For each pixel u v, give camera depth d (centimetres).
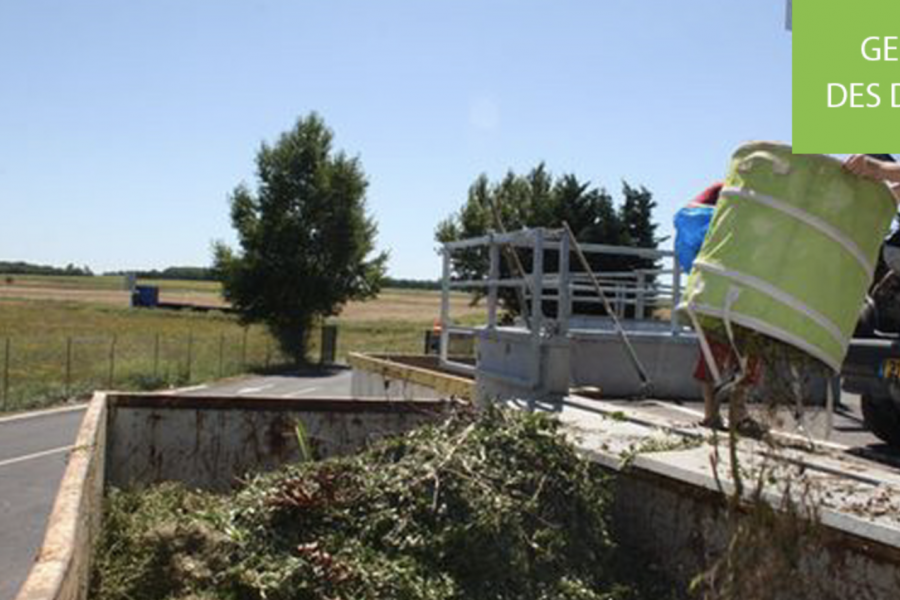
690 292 349
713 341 367
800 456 435
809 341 329
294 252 4472
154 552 457
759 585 358
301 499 471
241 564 436
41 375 3114
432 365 1248
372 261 4712
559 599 424
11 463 1502
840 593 345
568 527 463
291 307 4478
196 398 674
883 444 627
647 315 1631
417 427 658
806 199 335
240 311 4534
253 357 4428
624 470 469
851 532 337
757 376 368
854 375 578
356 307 10150
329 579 418
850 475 415
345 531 459
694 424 559
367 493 477
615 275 1056
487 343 792
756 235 336
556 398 673
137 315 7388
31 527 1055
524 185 3500
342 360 4741
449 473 471
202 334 5509
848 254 336
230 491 654
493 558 430
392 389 1016
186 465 670
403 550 437
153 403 668
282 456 682
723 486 400
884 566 330
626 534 478
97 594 439
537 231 700
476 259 3156
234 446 677
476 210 3481
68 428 1950
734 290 333
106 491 612
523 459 487
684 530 438
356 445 691
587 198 3312
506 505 449
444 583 417
